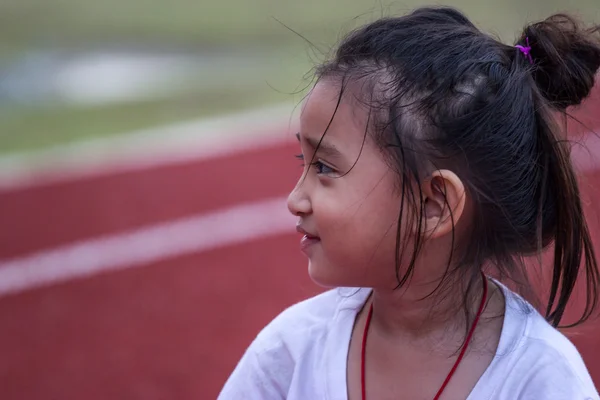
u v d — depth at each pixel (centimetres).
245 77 1316
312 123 196
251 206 844
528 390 191
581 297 443
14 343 602
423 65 193
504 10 1577
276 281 684
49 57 1409
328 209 193
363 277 198
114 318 634
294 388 214
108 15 1652
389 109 190
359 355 211
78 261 729
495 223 199
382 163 190
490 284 213
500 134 194
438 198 191
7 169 958
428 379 202
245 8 1708
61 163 973
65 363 575
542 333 198
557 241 210
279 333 223
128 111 1173
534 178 202
